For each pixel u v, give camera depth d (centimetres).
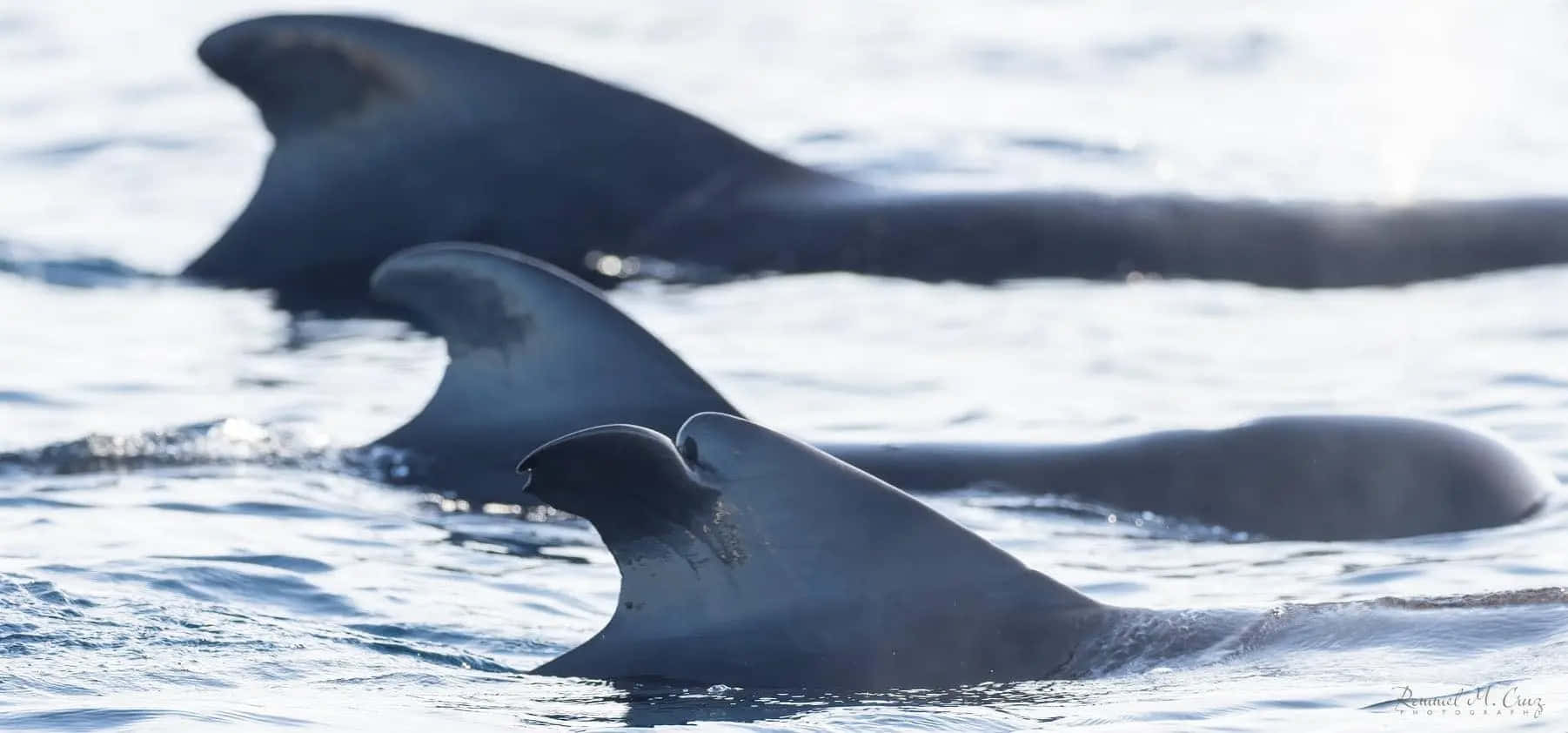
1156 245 5944
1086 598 2258
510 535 3284
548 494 2211
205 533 3172
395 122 5659
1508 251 5959
